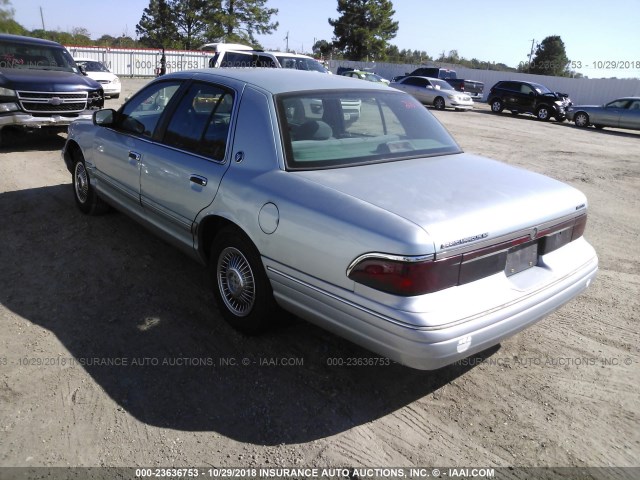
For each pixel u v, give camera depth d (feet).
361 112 12.70
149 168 13.91
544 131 62.08
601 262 18.06
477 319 8.86
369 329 8.92
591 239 20.54
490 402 10.39
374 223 8.82
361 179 10.34
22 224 18.43
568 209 10.69
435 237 8.44
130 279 14.67
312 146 11.25
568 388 10.87
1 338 11.71
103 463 8.56
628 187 31.09
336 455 8.92
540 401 10.46
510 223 9.43
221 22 169.68
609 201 27.27
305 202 9.80
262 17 175.11
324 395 10.40
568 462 8.93
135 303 13.46
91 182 18.02
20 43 33.88
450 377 11.14
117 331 12.21
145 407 9.86
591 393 10.73
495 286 9.37
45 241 17.02
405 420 9.82
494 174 11.39
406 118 13.44
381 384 10.81
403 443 9.25
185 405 9.95
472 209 9.25
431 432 9.54
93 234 17.63
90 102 32.35
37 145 32.89
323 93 12.29
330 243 9.26
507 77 125.49
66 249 16.44
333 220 9.27
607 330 13.23
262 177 10.80
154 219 14.44
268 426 9.52
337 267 9.21
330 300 9.41
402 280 8.42
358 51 194.39
